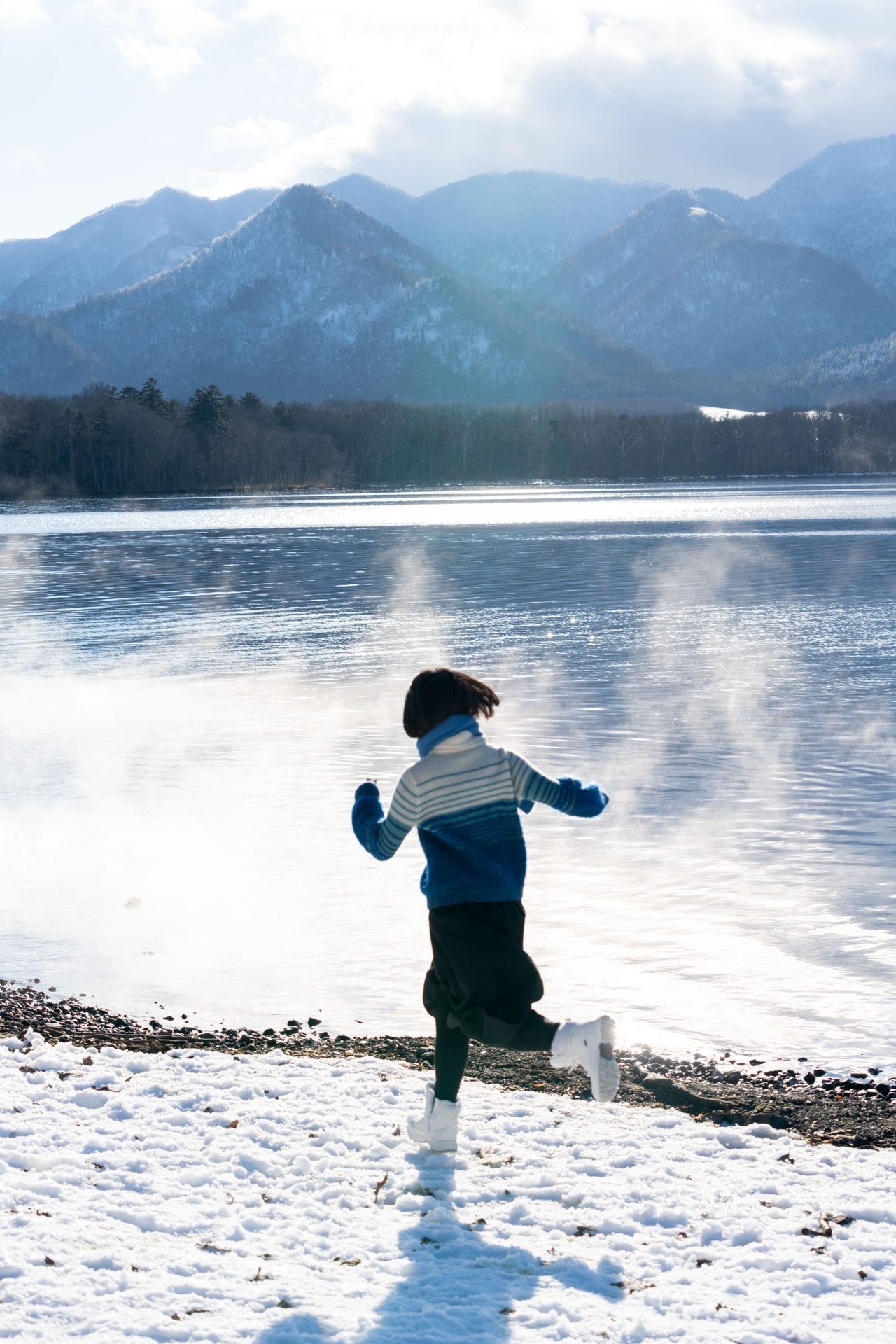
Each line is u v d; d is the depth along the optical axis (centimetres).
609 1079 336
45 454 16962
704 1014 595
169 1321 277
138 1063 498
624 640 2238
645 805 1058
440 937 367
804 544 5088
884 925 732
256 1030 580
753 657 1997
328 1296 295
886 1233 335
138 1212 340
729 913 761
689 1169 387
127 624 2603
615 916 759
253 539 6097
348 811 1048
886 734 1355
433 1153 396
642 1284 305
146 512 10469
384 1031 582
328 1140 407
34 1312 279
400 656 2058
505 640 2256
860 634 2264
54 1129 409
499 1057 550
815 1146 421
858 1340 275
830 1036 567
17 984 651
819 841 937
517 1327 280
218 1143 400
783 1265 314
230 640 2302
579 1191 363
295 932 738
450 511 9625
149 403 18800
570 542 5462
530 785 373
